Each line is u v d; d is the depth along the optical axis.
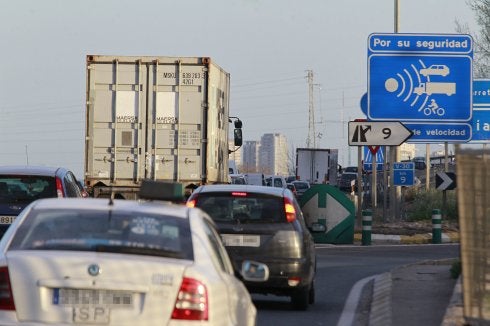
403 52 92.75
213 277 20.52
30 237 20.94
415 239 84.00
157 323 19.56
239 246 39.91
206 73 77.06
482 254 30.41
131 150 76.94
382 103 92.81
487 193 30.08
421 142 93.00
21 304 19.53
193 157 76.88
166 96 77.12
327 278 54.06
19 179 52.12
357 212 91.12
